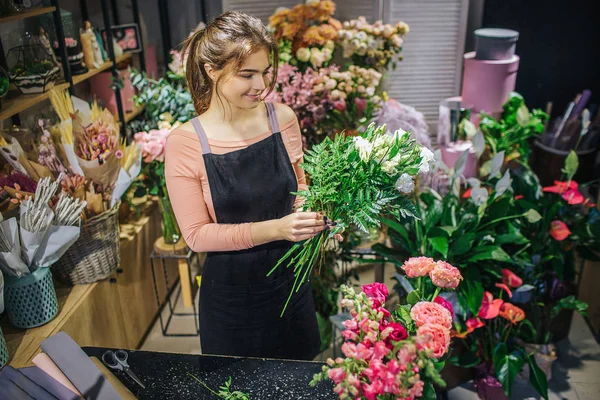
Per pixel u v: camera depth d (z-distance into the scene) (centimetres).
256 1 418
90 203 242
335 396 148
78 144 237
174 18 430
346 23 347
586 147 378
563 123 379
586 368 287
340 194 154
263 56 166
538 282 278
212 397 149
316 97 293
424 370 121
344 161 151
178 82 348
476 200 253
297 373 155
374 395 111
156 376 156
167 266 346
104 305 261
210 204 186
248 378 155
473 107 355
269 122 189
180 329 323
